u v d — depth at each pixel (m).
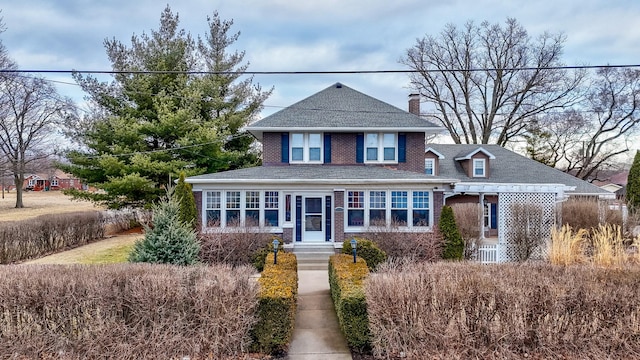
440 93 39.06
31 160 37.47
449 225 14.25
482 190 17.39
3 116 34.06
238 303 6.41
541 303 6.20
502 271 7.06
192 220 14.59
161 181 23.05
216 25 28.83
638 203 25.31
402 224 15.83
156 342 6.31
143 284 6.48
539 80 35.00
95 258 15.58
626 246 14.38
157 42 25.34
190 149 22.66
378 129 18.28
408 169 18.66
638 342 6.14
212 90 25.27
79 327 6.32
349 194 16.02
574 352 6.16
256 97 28.94
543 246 14.53
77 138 23.94
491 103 37.91
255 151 30.73
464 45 37.91
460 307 6.11
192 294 6.45
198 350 6.38
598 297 6.18
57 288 6.34
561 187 18.50
